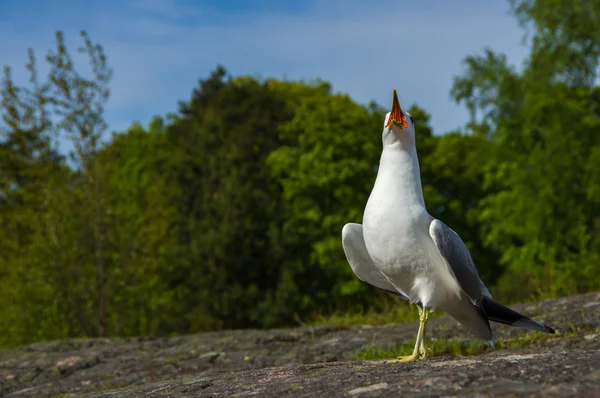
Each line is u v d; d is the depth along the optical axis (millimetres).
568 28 30891
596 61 30578
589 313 7254
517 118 32969
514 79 33031
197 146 33188
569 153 29562
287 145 37156
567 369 3498
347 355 7758
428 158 36844
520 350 6512
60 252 19078
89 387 7684
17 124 19781
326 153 33188
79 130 19906
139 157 39375
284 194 34000
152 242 20219
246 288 27391
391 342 7832
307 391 3832
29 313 18359
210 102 38000
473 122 35344
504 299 14570
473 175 37625
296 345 8727
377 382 3762
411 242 4805
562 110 30016
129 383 7629
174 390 4812
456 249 4703
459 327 7930
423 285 4930
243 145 35031
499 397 3162
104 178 19984
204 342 9367
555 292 13117
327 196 33875
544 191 29406
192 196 31375
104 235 19625
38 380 8367
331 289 29266
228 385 4574
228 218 27953
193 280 27266
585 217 28828
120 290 19422
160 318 20766
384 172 4953
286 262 27656
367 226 4938
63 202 19422
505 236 32188
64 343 10344
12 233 19828
